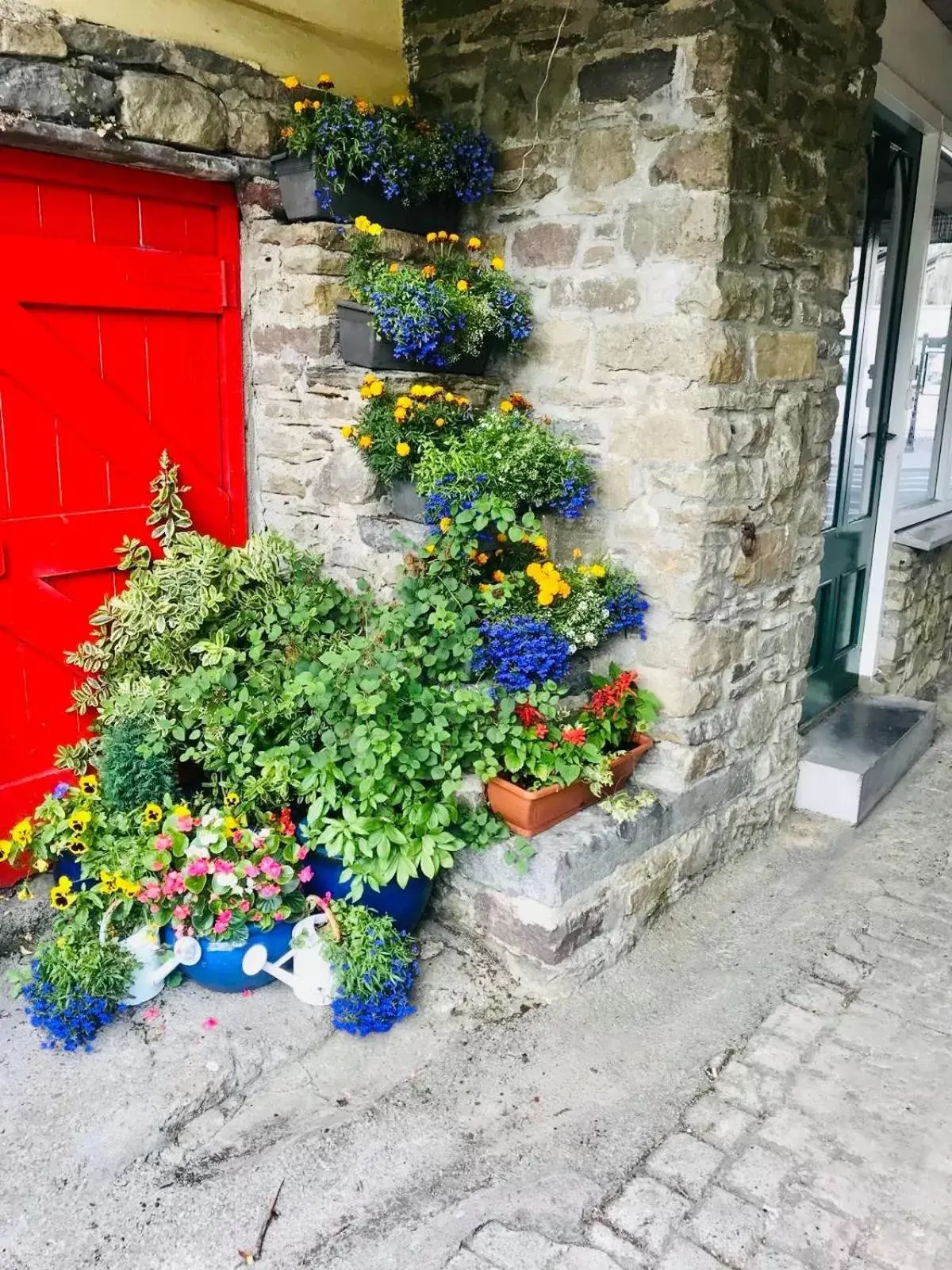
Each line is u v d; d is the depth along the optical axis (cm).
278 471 309
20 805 275
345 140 270
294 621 279
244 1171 208
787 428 318
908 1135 224
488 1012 260
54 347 260
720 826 332
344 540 299
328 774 254
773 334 301
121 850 249
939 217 482
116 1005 238
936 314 504
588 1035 255
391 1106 228
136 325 277
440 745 260
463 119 315
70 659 277
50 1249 188
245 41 277
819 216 314
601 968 281
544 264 304
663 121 272
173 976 254
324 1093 230
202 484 302
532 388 312
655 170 275
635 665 307
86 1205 197
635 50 273
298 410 298
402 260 296
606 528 304
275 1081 233
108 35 245
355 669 263
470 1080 237
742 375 290
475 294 298
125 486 283
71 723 283
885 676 473
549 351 306
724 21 258
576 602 279
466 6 307
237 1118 221
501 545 293
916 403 493
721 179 265
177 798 272
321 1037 244
